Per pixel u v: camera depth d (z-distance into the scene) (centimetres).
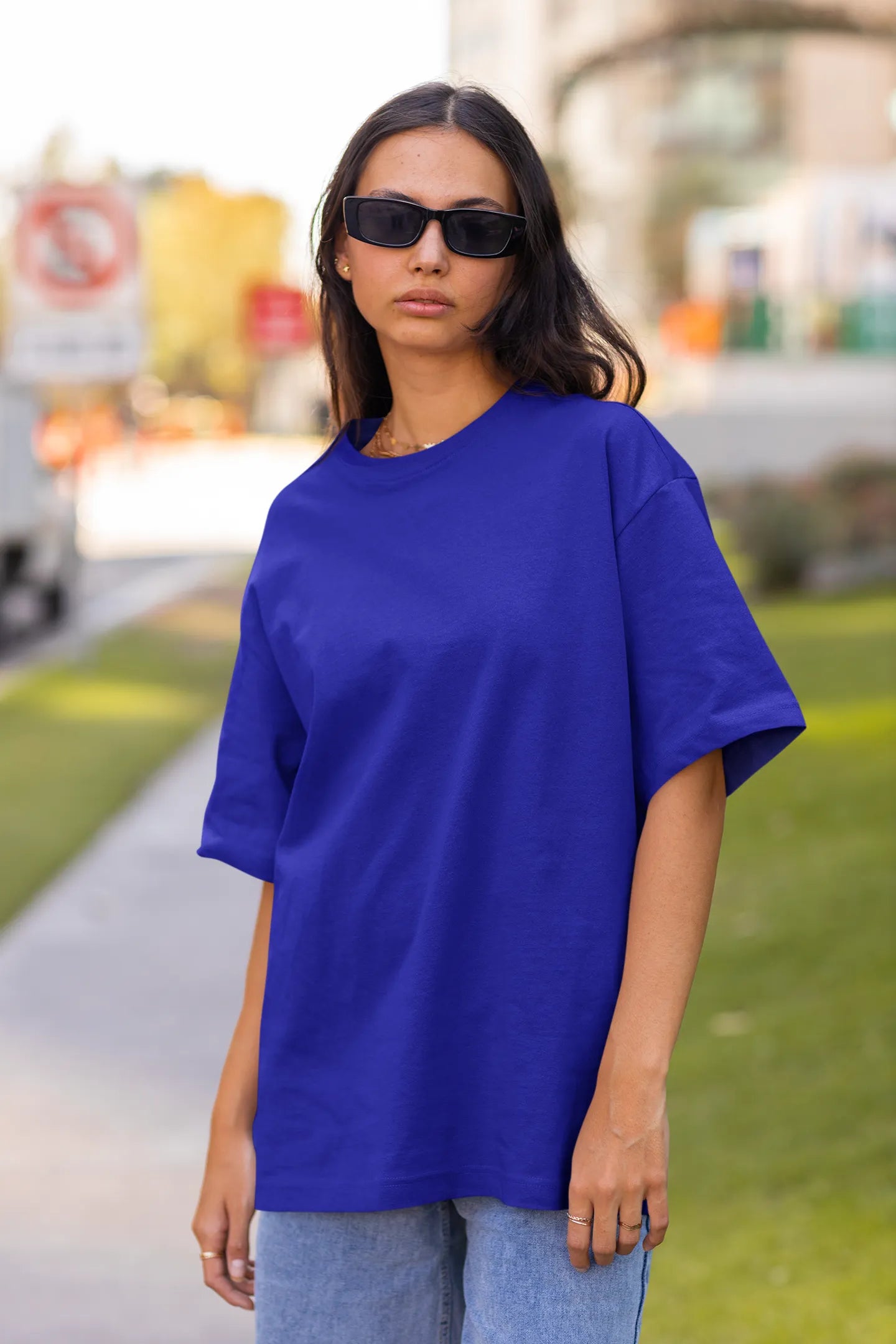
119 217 1369
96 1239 335
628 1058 144
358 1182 155
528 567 150
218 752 172
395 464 160
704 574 148
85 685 1095
